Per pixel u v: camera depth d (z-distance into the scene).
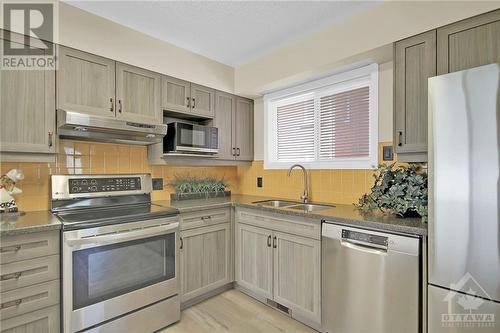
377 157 2.30
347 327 1.81
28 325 1.54
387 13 1.92
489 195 1.24
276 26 2.27
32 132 1.80
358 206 2.19
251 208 2.53
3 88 1.70
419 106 1.77
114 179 2.38
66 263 1.64
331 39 2.25
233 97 3.16
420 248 1.51
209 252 2.52
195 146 2.67
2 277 1.47
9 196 1.91
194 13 2.07
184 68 2.66
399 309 1.58
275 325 2.13
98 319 1.76
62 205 2.06
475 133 1.28
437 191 1.40
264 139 3.26
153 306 2.04
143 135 2.38
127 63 2.25
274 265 2.33
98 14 2.08
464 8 1.59
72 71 1.97
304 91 2.88
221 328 2.10
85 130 2.06
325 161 2.73
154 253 2.07
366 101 2.48
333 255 1.89
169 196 2.86
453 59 1.63
